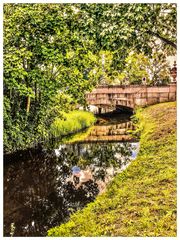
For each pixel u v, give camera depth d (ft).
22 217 25.14
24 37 34.35
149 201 21.89
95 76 38.19
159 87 64.08
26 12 33.04
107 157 39.88
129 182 26.50
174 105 57.47
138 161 30.32
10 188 30.45
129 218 20.59
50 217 24.75
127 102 68.85
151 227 19.35
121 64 33.14
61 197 28.02
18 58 32.24
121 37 28.14
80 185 30.58
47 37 34.91
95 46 32.48
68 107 44.24
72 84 38.19
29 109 39.06
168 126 41.19
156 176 25.91
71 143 48.60
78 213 23.91
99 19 29.94
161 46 33.81
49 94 37.35
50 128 44.62
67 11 32.99
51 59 34.86
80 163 37.76
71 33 33.86
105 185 30.04
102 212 22.48
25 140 38.06
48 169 35.29
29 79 36.27
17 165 35.42
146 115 56.95
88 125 62.03
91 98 70.28
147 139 37.68
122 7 28.76
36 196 28.73
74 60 36.24
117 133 55.72
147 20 29.14
